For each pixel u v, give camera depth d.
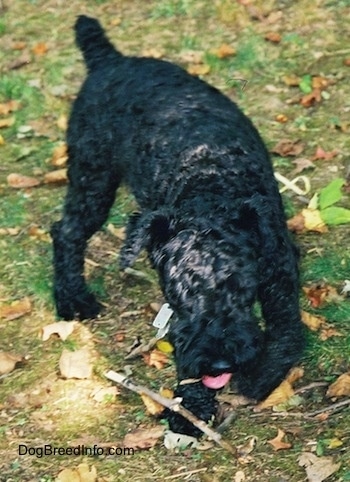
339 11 3.71
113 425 2.49
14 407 2.54
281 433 2.43
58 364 2.63
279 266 2.41
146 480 2.38
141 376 2.58
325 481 2.35
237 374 2.43
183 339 2.33
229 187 2.45
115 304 2.77
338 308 2.68
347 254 2.82
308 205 2.95
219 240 2.36
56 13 3.89
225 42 3.64
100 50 2.80
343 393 2.50
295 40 3.59
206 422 2.46
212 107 2.62
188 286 2.34
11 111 3.45
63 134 3.33
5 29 3.83
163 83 2.67
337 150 3.14
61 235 2.78
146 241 2.38
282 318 2.45
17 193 3.12
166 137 2.57
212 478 2.38
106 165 2.72
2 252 2.93
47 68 3.61
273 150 3.15
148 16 3.81
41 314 2.77
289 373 2.54
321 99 3.34
